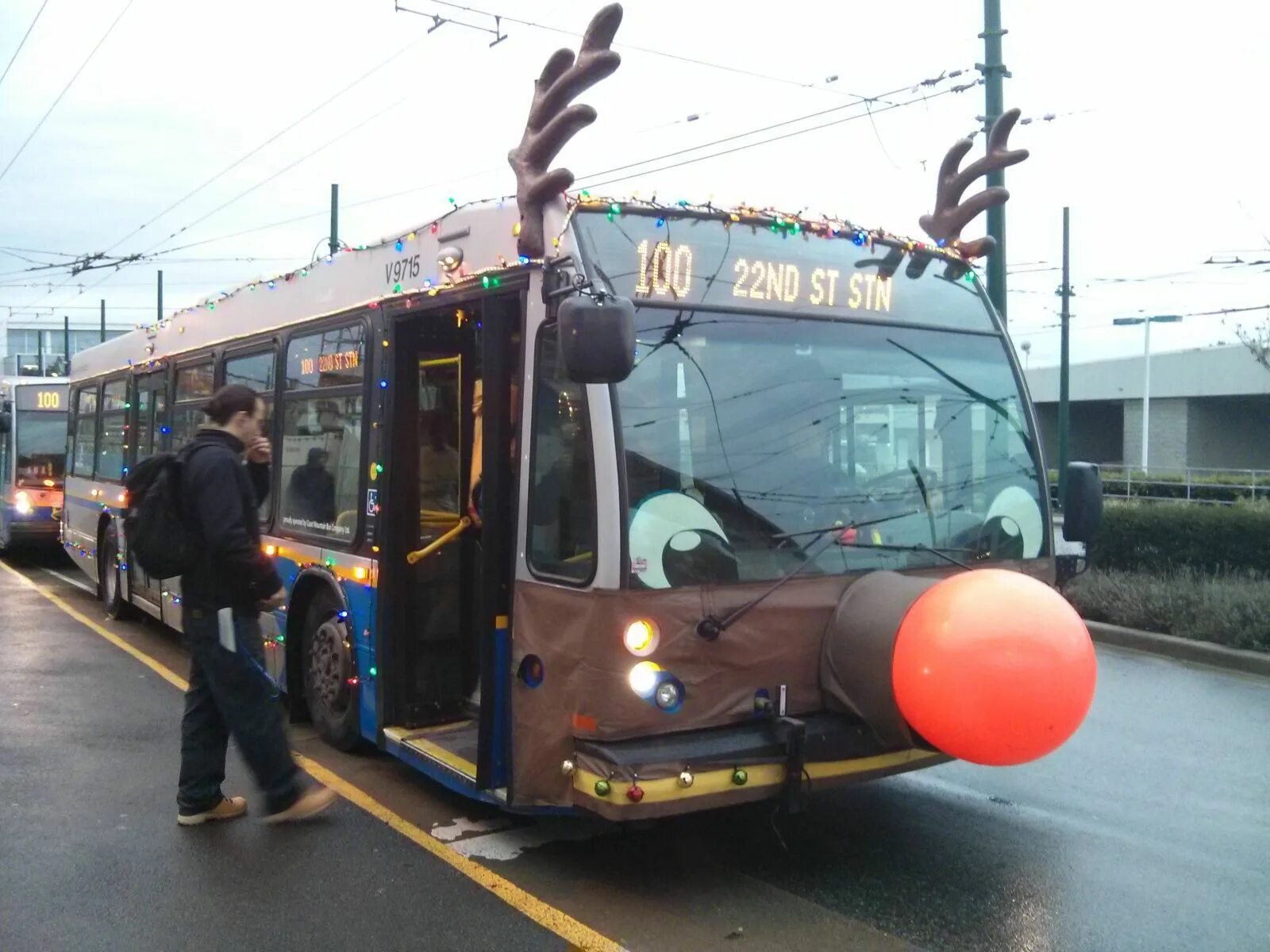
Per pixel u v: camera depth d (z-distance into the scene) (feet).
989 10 41.11
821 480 15.79
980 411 17.76
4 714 24.82
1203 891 15.94
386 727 19.40
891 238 17.43
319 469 22.34
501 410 16.37
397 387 19.44
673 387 14.80
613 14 14.87
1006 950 13.92
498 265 16.55
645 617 13.96
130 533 16.70
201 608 16.79
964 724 13.76
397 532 19.43
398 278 19.56
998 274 42.63
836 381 16.26
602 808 13.79
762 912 14.97
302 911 14.83
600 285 14.58
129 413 36.35
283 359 24.34
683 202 15.69
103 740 22.75
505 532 16.26
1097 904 15.43
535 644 15.05
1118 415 176.55
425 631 19.77
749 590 14.75
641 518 14.15
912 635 14.16
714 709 14.46
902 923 14.69
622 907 15.05
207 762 17.85
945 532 16.83
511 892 15.48
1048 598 14.34
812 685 15.28
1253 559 39.78
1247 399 152.87
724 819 18.66
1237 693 29.09
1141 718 26.35
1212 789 20.84
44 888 15.48
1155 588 37.40
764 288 15.96
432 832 17.78
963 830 18.40
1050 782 21.17
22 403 56.80
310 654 22.94
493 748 16.03
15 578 51.03
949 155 19.13
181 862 16.44
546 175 14.92
